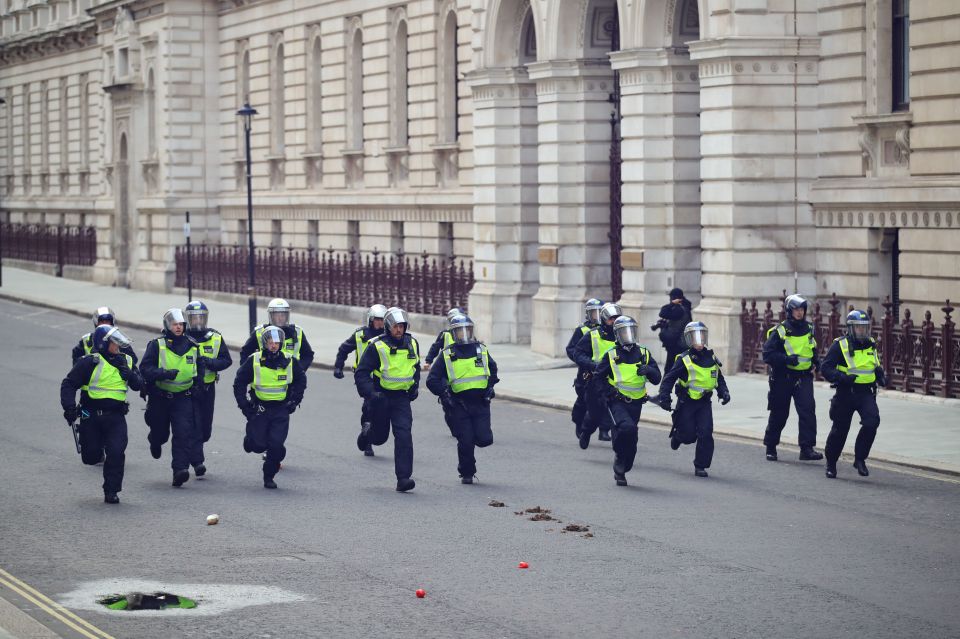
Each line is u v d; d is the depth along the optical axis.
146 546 56.81
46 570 53.00
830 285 106.94
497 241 134.50
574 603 48.22
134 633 45.09
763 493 67.00
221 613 47.31
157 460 77.56
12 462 76.75
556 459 77.19
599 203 125.69
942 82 96.75
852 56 104.06
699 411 71.38
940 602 48.22
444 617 46.69
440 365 69.81
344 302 165.00
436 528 59.91
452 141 154.62
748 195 106.69
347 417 93.56
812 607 47.62
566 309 125.56
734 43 105.25
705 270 109.75
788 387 75.12
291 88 190.12
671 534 58.50
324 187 182.62
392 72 166.88
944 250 96.69
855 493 66.88
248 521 61.50
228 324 161.88
